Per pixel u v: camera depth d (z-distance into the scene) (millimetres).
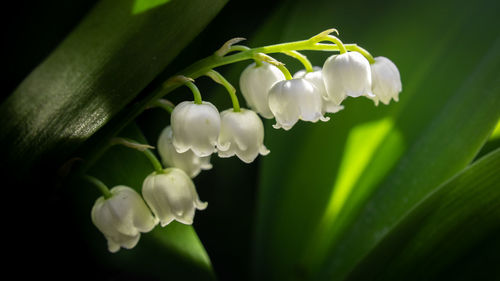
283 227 222
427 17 222
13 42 203
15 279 199
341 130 221
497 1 220
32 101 180
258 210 223
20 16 203
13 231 197
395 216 211
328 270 215
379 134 219
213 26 228
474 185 193
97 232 207
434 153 211
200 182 234
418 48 220
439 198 194
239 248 234
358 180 218
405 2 224
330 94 187
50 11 204
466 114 210
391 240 198
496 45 215
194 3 177
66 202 204
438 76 217
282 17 224
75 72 178
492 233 198
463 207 195
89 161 192
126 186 199
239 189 235
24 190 192
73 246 205
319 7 223
